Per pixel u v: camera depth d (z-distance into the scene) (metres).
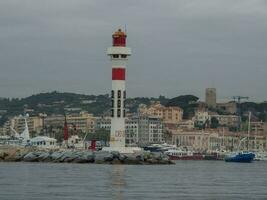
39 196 105.06
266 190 128.88
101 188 123.69
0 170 197.38
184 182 151.88
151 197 106.75
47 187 124.75
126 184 137.62
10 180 145.75
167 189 126.12
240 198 108.62
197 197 109.00
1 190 116.62
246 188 134.38
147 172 198.62
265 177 190.00
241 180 169.12
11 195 106.38
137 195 109.75
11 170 197.75
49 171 191.62
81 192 113.62
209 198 107.56
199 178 174.25
